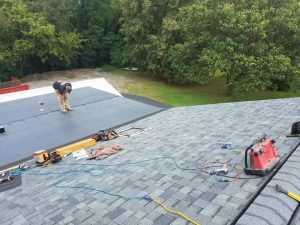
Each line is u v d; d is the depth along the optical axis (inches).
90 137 433.7
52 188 284.7
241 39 869.8
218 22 928.3
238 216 173.2
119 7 1381.6
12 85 1038.4
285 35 918.4
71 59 1439.5
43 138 435.8
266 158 218.5
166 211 199.0
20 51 1221.7
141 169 283.4
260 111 406.6
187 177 242.4
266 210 166.2
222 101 1008.2
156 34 1203.2
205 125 399.2
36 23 1188.5
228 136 325.4
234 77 885.2
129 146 368.8
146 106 566.9
